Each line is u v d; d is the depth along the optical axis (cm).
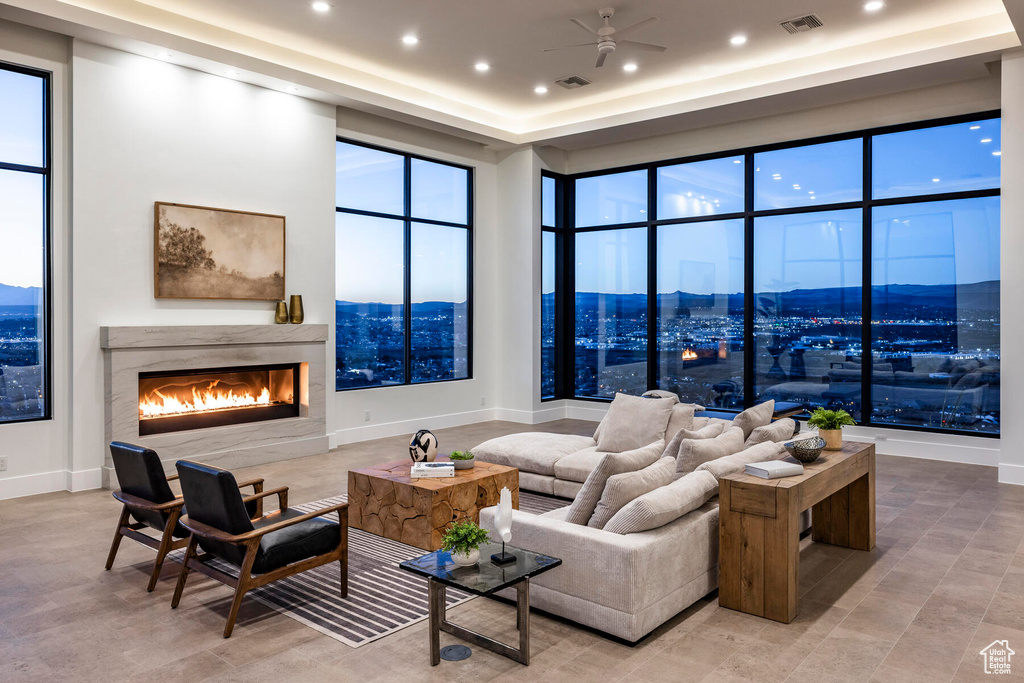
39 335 576
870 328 769
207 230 651
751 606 343
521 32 646
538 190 956
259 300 696
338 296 804
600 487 347
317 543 354
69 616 340
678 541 336
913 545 448
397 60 724
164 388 641
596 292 997
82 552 433
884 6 591
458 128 851
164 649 306
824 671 286
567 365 1021
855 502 441
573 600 328
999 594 367
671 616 332
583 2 580
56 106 570
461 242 944
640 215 948
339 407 791
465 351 954
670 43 675
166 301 630
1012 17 519
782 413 604
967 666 290
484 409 970
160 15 596
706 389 898
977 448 695
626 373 971
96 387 586
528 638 293
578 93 841
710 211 884
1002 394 618
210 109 657
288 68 679
